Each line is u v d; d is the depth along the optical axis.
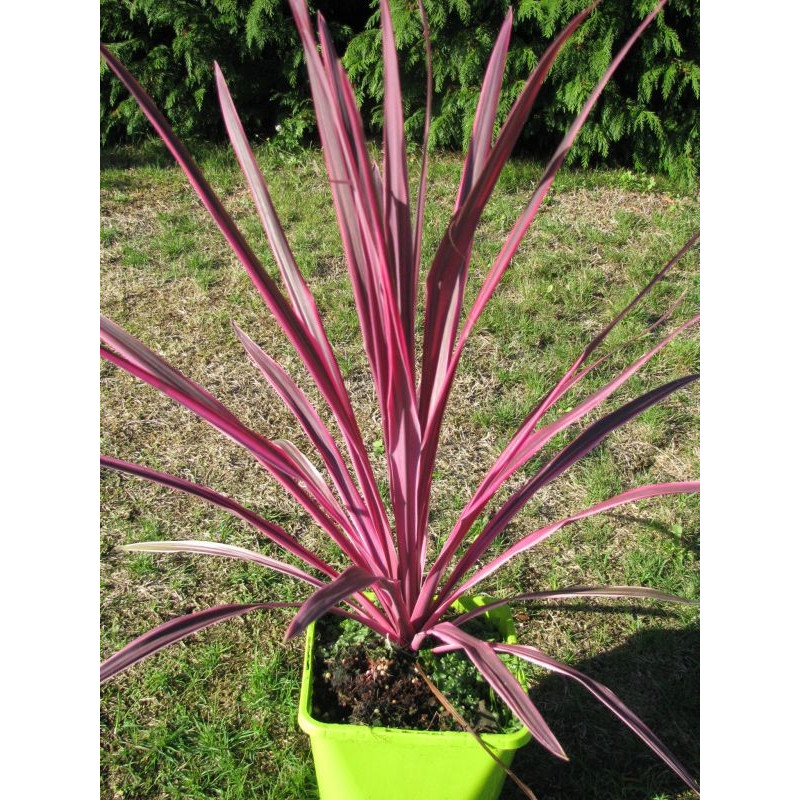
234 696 1.84
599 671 1.94
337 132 1.00
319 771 1.42
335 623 1.53
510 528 2.33
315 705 1.37
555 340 3.21
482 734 1.28
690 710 1.85
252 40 4.93
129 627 2.00
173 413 2.77
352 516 1.36
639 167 4.94
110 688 1.84
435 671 1.41
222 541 2.25
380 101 4.95
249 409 2.79
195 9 4.84
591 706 1.86
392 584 1.29
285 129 5.05
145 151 4.99
